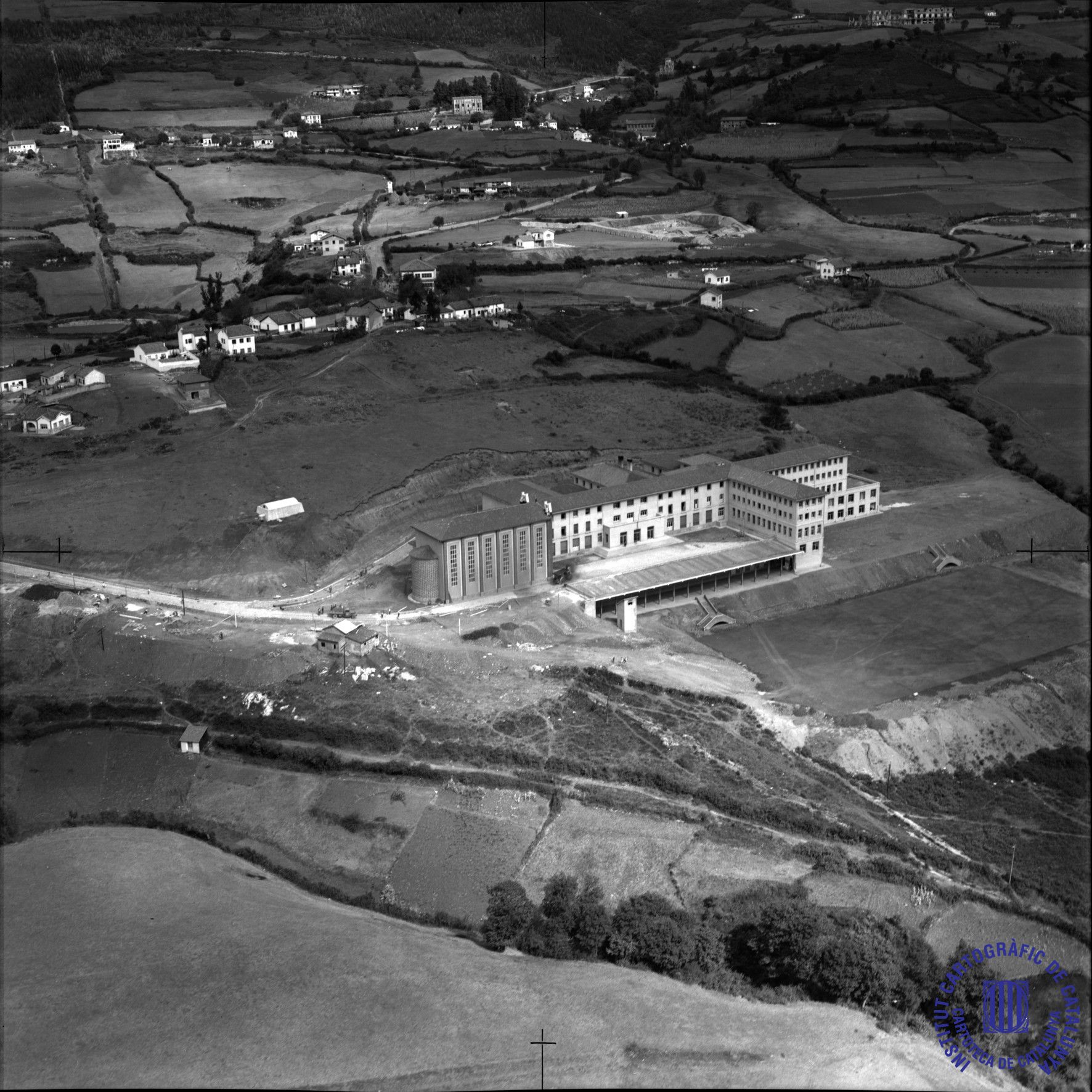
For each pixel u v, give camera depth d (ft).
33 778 546.67
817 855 484.74
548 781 522.06
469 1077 382.01
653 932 438.40
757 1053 396.57
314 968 429.38
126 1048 393.50
